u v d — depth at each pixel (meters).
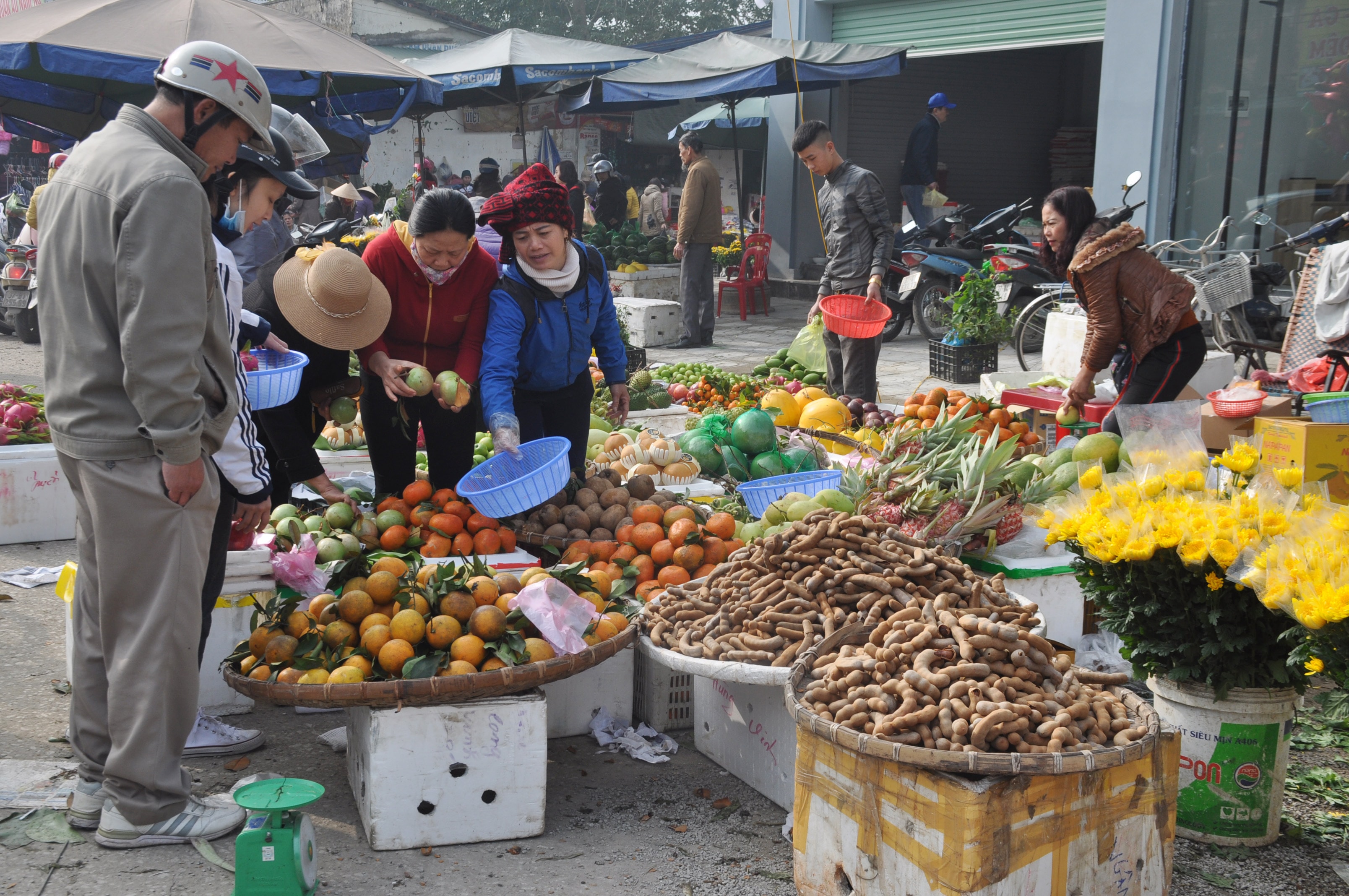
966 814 2.21
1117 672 3.17
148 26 8.04
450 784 2.86
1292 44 9.40
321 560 3.49
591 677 3.61
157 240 2.37
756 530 4.04
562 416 4.41
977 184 17.22
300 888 2.44
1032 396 6.12
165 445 2.44
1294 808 3.08
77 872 2.63
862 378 7.00
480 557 3.73
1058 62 17.61
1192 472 3.06
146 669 2.61
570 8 38.25
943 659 2.61
